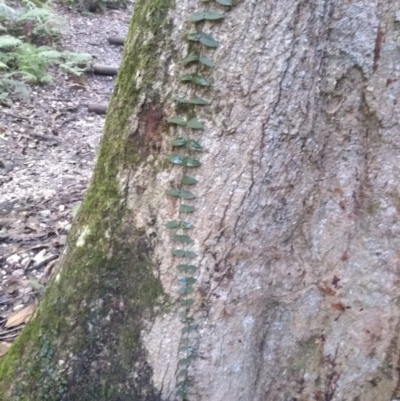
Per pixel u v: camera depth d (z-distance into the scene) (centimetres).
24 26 323
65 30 339
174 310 82
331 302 85
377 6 73
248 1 72
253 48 73
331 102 77
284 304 86
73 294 86
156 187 80
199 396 85
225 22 73
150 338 83
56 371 86
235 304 83
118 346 84
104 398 84
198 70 75
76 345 85
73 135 247
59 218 171
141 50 79
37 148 227
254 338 86
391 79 75
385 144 78
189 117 76
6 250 155
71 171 209
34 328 90
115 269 83
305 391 89
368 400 87
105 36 373
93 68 320
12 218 171
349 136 78
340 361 87
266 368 89
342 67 75
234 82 74
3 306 136
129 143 81
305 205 81
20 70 279
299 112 75
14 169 207
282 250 83
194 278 81
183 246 80
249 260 81
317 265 84
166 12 77
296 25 72
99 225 84
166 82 77
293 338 88
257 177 77
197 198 79
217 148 76
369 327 85
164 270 81
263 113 75
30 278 144
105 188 84
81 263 86
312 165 79
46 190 191
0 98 253
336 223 82
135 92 80
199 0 74
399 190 79
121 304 84
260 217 79
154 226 81
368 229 81
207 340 83
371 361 86
